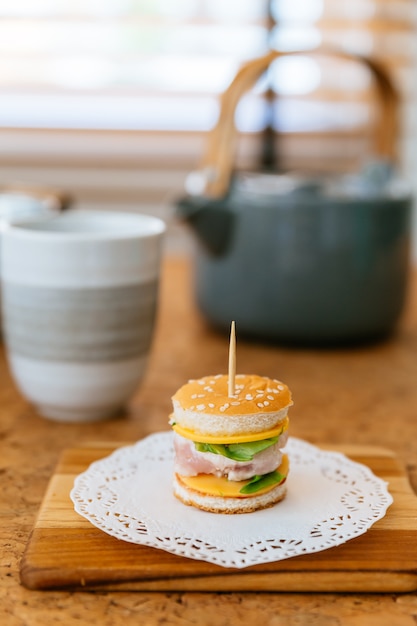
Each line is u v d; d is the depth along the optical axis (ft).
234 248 2.02
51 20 3.55
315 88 3.74
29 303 1.54
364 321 2.03
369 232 1.96
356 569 1.12
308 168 3.86
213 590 1.12
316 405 1.71
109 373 1.57
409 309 2.50
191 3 3.61
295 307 2.00
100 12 3.56
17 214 1.94
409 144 3.77
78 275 1.52
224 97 1.99
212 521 1.23
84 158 3.74
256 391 1.31
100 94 3.66
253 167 3.81
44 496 1.33
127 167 3.78
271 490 1.27
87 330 1.55
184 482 1.28
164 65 3.66
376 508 1.26
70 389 1.57
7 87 3.61
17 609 1.09
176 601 1.11
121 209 3.84
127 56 3.63
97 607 1.10
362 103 3.78
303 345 2.08
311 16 3.67
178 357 1.98
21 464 1.44
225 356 2.00
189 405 1.28
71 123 3.71
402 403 1.74
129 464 1.38
